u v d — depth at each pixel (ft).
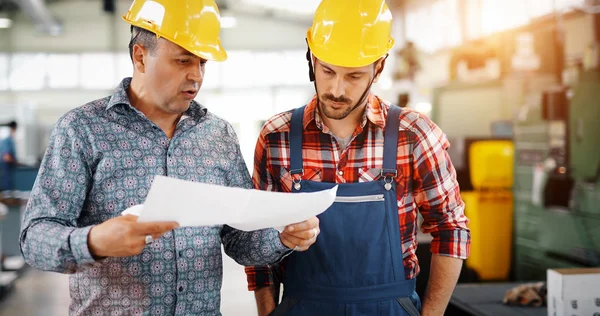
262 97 46.60
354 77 4.12
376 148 4.45
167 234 3.81
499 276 11.00
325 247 4.31
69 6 43.96
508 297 7.51
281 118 4.63
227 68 46.32
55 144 3.69
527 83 10.80
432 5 15.07
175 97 3.83
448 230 4.53
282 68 46.57
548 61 10.33
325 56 4.11
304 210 3.43
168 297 3.81
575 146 9.63
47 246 3.29
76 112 3.79
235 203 3.16
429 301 4.58
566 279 5.64
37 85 43.86
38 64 43.83
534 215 10.48
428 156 4.42
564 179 9.84
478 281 11.04
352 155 4.47
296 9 43.04
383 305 4.27
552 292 5.86
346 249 4.28
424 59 15.66
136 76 4.01
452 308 7.68
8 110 33.22
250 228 3.55
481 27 12.52
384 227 4.29
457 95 12.71
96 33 44.34
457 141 11.36
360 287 4.27
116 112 3.88
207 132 4.23
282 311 4.43
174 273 3.83
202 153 4.12
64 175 3.62
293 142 4.50
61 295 15.60
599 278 5.69
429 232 4.70
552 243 10.05
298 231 3.76
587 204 9.32
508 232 10.99
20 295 15.61
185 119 4.11
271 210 3.33
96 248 3.16
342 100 4.15
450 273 4.50
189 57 3.77
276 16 46.09
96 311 3.77
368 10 4.20
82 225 3.82
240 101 46.52
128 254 3.14
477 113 12.21
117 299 3.73
